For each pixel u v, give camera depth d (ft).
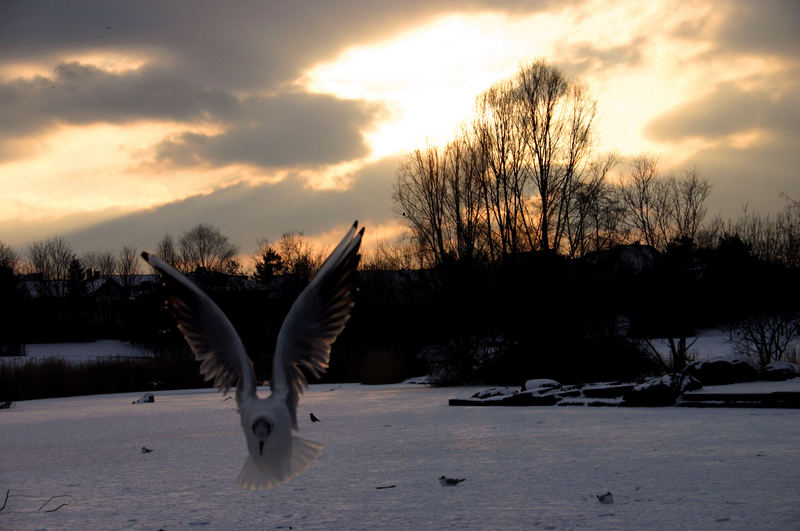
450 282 131.13
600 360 118.21
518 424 65.21
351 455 48.91
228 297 269.64
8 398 154.61
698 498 30.86
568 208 131.54
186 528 29.68
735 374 86.53
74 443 65.41
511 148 135.85
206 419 86.84
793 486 32.50
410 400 101.96
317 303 19.02
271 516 31.37
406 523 28.89
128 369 175.94
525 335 121.70
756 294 138.31
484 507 31.17
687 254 141.18
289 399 18.47
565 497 32.50
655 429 56.70
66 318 384.68
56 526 30.81
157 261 18.81
